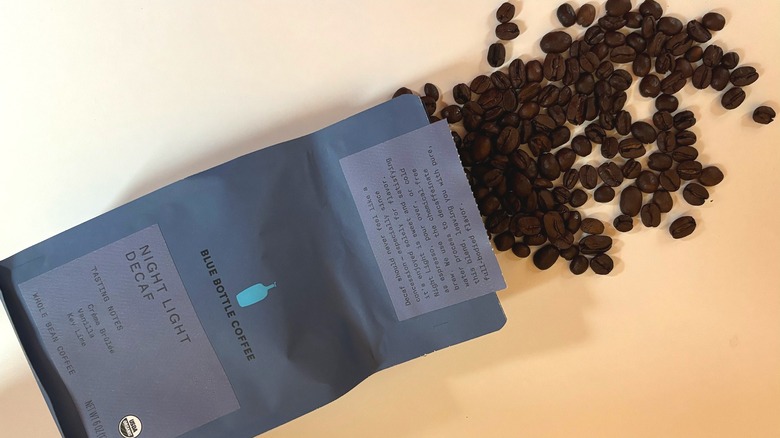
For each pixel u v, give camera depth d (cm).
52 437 28
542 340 29
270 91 26
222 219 23
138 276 23
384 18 26
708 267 29
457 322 25
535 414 30
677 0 27
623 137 28
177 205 23
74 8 25
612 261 28
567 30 27
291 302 24
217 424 24
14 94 25
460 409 30
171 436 24
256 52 26
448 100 27
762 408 30
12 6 24
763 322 29
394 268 24
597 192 28
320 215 24
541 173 27
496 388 29
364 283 25
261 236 24
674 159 28
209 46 26
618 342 29
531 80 27
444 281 24
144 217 23
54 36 25
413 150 23
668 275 29
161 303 23
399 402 29
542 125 27
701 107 28
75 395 23
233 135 27
